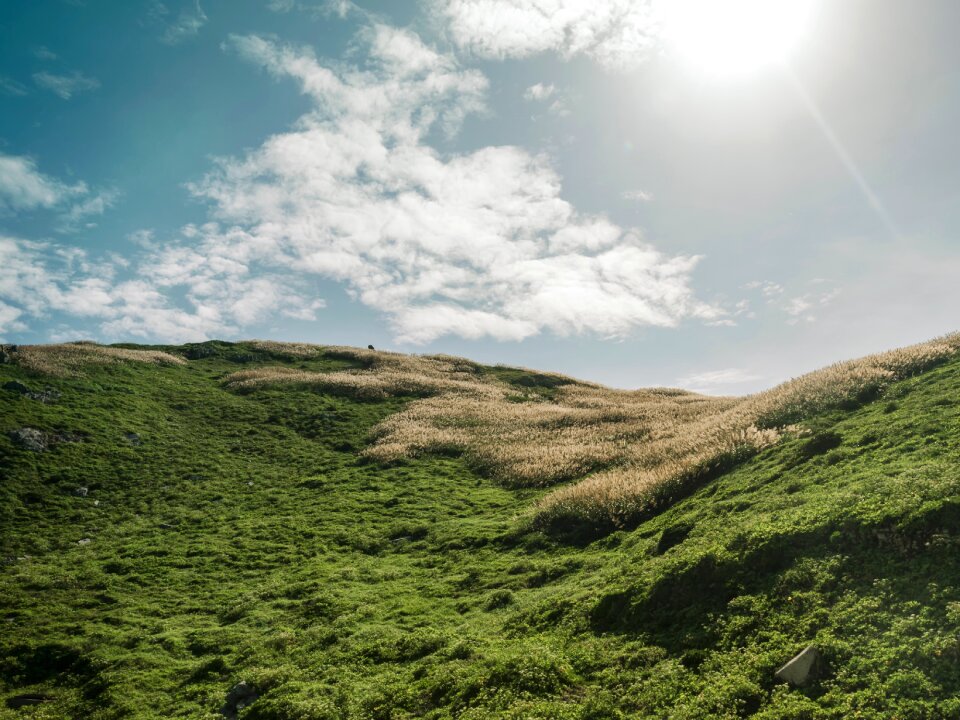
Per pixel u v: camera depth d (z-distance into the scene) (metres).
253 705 18.33
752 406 40.84
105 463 44.28
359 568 30.69
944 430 22.31
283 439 55.56
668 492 31.25
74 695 20.80
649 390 88.94
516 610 22.38
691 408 59.00
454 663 17.98
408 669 19.03
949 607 12.17
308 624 24.52
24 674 22.22
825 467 23.95
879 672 11.54
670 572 18.12
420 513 38.69
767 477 25.78
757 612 15.00
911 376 32.88
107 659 22.53
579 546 29.34
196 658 22.56
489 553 31.02
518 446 51.94
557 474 43.47
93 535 35.47
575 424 58.44
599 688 14.77
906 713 10.42
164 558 32.66
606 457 44.44
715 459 31.97
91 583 29.58
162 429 53.06
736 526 20.03
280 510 40.47
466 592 26.38
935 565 13.60
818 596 14.45
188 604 27.91
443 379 84.06
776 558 16.55
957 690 10.43
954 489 15.64
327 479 46.50
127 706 19.27
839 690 11.59
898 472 19.58
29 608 26.86
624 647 16.19
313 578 29.62
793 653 13.05
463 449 52.66
